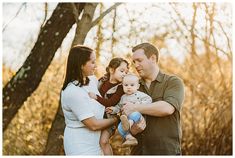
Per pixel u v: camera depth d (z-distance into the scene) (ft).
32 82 22.48
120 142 24.29
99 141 16.51
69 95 16.01
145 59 16.56
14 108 22.67
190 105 24.56
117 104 16.78
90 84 16.44
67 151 16.26
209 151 24.30
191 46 24.40
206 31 23.85
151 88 16.58
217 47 24.13
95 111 16.19
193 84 24.68
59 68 24.38
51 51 22.36
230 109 24.14
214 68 24.73
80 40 21.31
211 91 24.53
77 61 16.08
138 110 16.20
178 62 25.02
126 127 16.19
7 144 24.58
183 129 24.45
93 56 16.30
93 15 21.56
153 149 16.29
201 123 24.43
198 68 24.80
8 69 24.06
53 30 22.21
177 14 23.88
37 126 24.97
